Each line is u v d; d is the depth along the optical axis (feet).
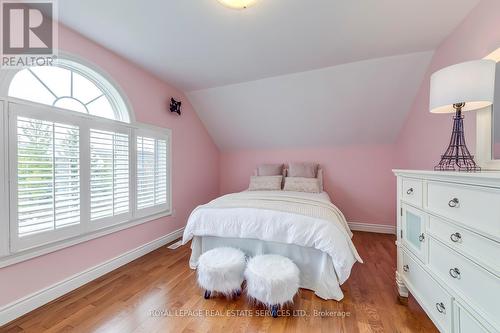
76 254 6.35
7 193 4.90
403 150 10.44
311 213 6.15
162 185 9.76
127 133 8.00
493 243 2.81
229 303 5.57
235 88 10.63
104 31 6.36
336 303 5.54
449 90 4.22
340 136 11.91
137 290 6.16
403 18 5.86
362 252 8.82
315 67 8.79
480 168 4.66
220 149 14.96
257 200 7.52
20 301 5.11
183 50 7.45
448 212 3.69
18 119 5.09
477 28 5.33
